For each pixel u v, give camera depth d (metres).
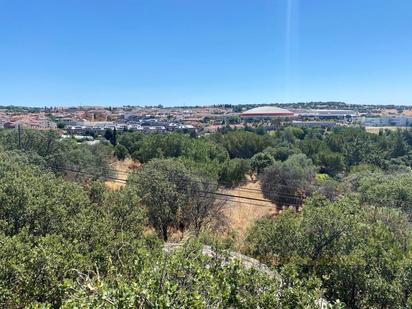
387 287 11.27
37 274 6.88
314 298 5.93
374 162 55.06
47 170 30.61
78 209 13.49
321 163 53.16
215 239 11.45
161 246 9.95
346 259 11.96
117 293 4.26
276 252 14.83
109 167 39.12
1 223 10.49
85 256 7.98
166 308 4.08
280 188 38.66
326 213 14.24
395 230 20.67
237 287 5.53
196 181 26.05
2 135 36.62
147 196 23.58
